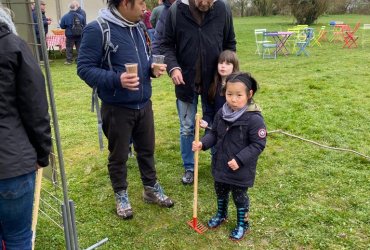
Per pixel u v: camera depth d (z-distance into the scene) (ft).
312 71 30.99
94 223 10.53
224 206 10.12
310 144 15.37
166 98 23.99
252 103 9.28
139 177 13.17
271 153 14.61
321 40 54.24
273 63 36.17
